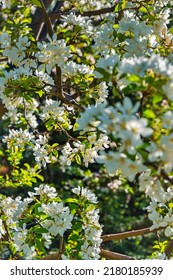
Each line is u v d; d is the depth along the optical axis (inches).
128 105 81.4
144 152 82.2
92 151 156.3
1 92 142.0
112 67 91.1
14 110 188.5
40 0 148.6
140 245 348.5
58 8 208.7
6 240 175.3
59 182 375.6
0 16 245.9
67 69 156.3
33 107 192.4
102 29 161.9
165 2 158.6
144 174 90.7
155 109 87.4
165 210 123.5
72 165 357.1
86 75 157.8
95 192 356.8
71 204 139.9
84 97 180.2
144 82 85.7
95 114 89.2
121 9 155.8
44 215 135.6
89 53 198.8
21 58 150.4
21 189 328.5
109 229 351.9
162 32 145.3
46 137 165.9
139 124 79.9
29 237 140.3
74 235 136.7
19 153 195.9
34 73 157.9
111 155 82.7
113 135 82.8
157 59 89.3
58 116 154.4
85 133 149.5
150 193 92.4
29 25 201.5
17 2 169.0
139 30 139.3
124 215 394.3
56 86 148.9
